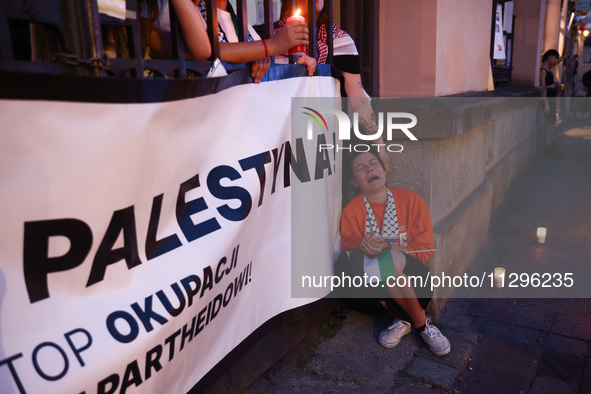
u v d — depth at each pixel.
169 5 1.55
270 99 2.00
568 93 15.62
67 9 1.15
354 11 3.02
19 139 1.03
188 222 1.56
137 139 1.30
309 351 2.74
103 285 1.28
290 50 2.24
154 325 1.42
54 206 1.12
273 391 2.40
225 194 1.73
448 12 3.19
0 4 1.02
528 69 7.04
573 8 12.17
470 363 2.66
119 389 1.33
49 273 1.14
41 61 1.17
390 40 3.10
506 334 2.93
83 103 1.14
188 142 1.52
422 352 2.71
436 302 3.09
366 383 2.46
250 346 2.07
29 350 1.11
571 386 2.44
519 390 2.42
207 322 1.71
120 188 1.28
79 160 1.15
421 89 3.08
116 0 1.30
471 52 3.93
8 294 1.07
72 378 1.18
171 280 1.49
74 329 1.20
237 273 1.87
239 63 1.83
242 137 1.82
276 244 2.17
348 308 3.19
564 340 2.85
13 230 1.06
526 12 6.87
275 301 2.23
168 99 1.40
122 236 1.31
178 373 1.58
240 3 1.87
